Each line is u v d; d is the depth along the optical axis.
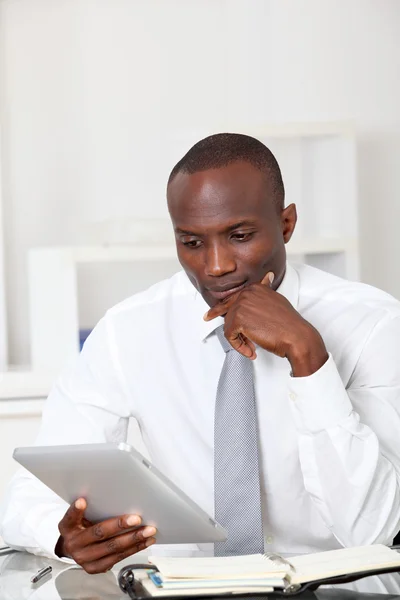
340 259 4.14
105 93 4.48
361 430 1.69
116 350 2.04
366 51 4.60
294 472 1.93
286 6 4.51
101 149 4.48
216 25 4.56
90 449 1.41
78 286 4.46
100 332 2.07
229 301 1.74
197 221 1.68
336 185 4.19
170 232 3.99
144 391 2.02
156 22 4.51
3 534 1.85
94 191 4.48
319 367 1.66
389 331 1.92
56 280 3.89
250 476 1.79
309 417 1.67
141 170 4.52
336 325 1.96
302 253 4.05
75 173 4.46
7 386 3.60
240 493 1.79
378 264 4.69
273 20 4.51
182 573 1.43
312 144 4.29
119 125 4.50
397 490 1.72
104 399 2.02
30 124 4.42
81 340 3.92
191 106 4.54
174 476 2.01
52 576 1.62
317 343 1.66
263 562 1.49
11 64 4.39
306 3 4.52
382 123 4.64
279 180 1.78
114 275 4.50
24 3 4.39
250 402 1.82
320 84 4.56
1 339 4.20
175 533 1.57
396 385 1.88
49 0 4.41
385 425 1.85
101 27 4.47
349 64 4.59
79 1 4.45
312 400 1.66
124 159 4.50
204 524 1.50
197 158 1.71
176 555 1.82
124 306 2.09
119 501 1.53
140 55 4.50
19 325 4.42
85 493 1.54
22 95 4.41
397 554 1.54
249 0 4.51
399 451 1.84
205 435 1.98
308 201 4.33
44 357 4.02
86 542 1.58
